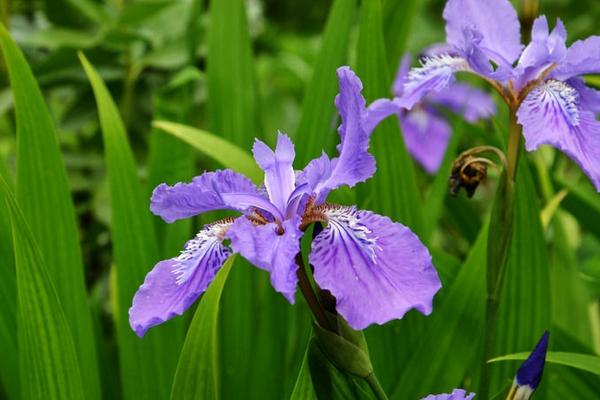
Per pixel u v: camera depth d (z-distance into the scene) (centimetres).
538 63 56
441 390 62
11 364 63
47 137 63
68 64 80
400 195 65
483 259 62
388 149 65
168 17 86
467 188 59
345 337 51
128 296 64
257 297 69
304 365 54
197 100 87
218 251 51
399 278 48
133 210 64
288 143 52
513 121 57
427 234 65
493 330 58
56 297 56
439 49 77
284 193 51
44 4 86
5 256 62
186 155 69
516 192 63
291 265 48
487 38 60
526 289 64
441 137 88
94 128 89
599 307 78
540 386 63
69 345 57
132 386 64
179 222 67
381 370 64
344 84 50
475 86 84
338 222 50
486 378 58
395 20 74
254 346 68
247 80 73
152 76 85
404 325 64
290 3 124
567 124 54
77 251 63
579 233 86
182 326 64
